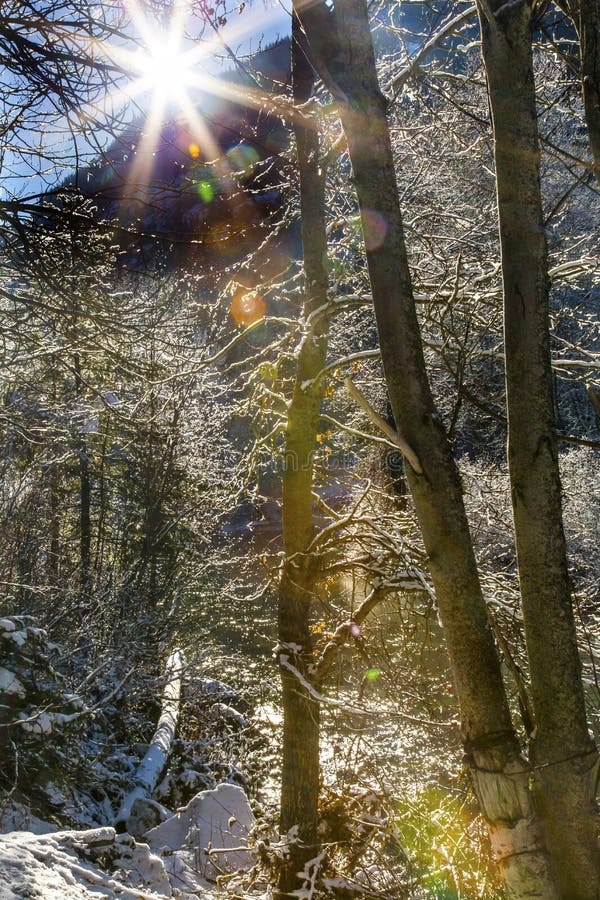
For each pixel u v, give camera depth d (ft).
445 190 32.37
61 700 26.05
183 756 35.86
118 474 54.60
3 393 37.65
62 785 24.88
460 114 27.71
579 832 12.62
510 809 12.64
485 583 21.39
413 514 22.90
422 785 22.66
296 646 21.15
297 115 21.50
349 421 36.55
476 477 25.71
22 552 39.37
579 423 65.67
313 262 22.62
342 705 18.86
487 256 25.20
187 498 51.31
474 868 18.26
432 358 27.94
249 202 24.90
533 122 13.41
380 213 14.01
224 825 24.40
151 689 37.47
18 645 25.21
